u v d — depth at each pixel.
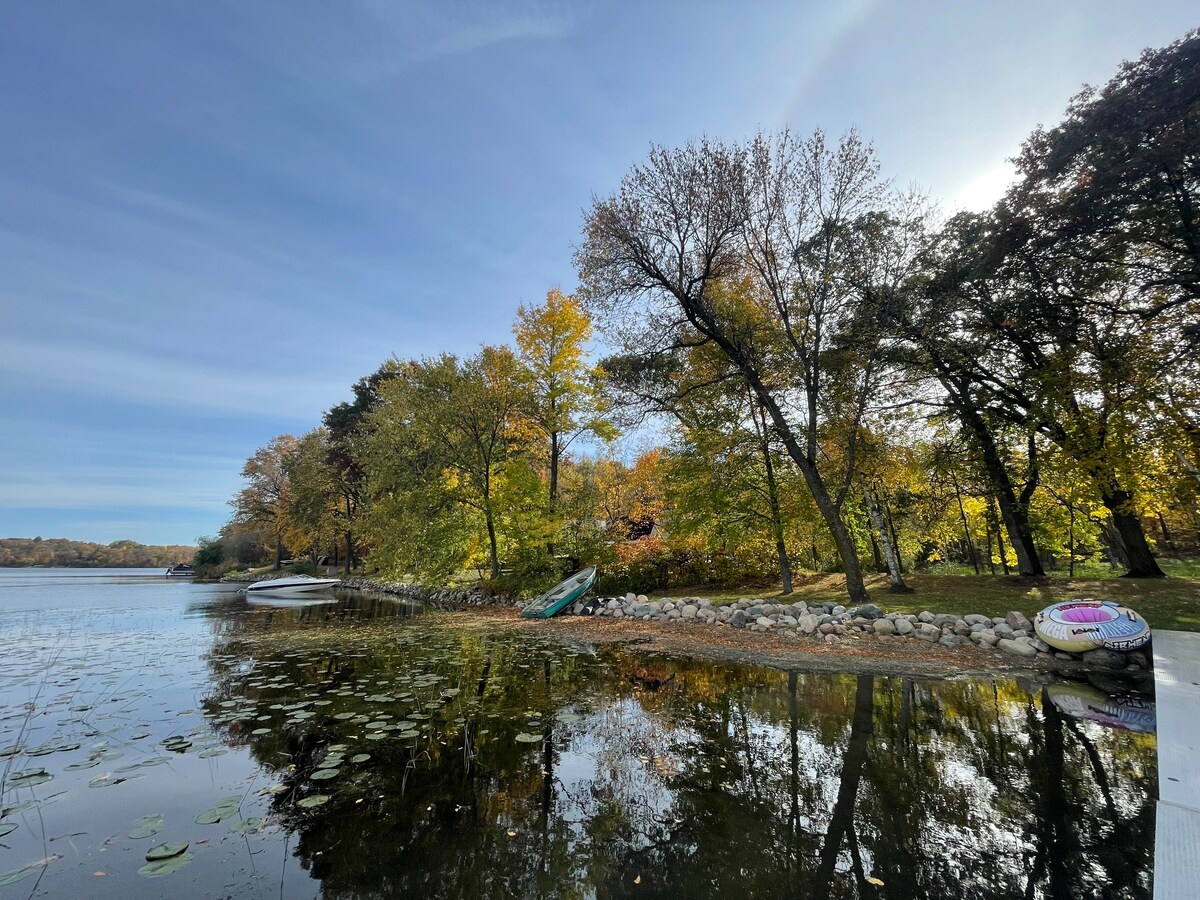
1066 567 30.11
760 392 14.05
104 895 2.85
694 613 13.66
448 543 20.95
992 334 14.91
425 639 11.95
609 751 5.04
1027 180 12.52
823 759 4.82
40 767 4.69
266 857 3.26
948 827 3.58
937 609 11.80
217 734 5.50
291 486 39.97
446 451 21.06
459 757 4.89
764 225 14.04
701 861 3.21
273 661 9.45
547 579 18.58
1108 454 11.64
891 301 13.42
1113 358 11.91
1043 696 6.87
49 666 9.12
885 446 14.21
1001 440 16.41
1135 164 10.38
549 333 18.64
